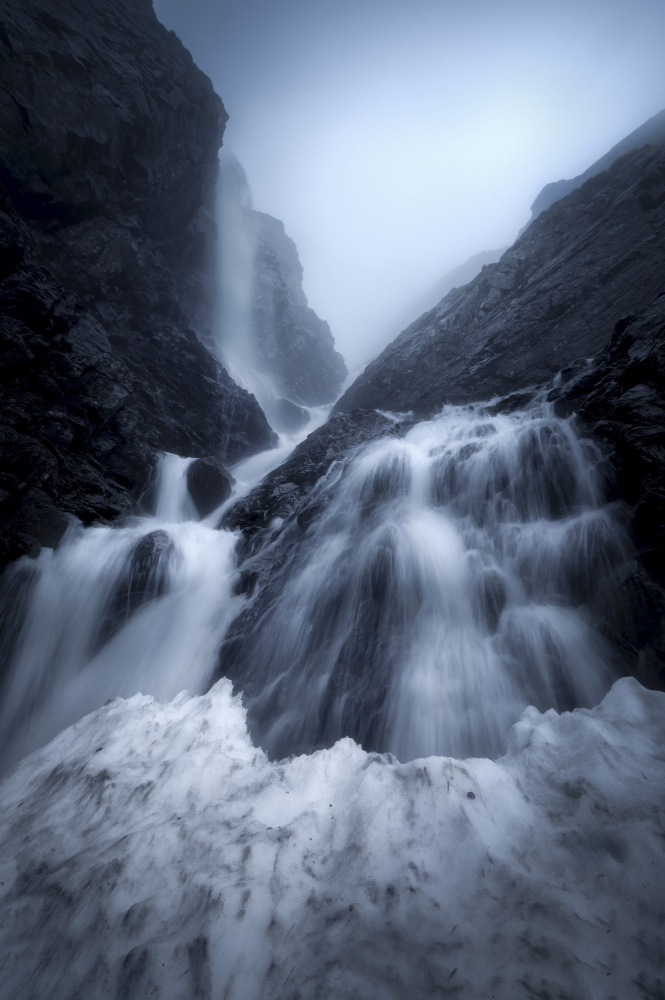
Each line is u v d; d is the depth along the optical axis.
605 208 21.58
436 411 17.38
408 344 26.05
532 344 16.84
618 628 4.83
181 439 16.16
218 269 32.91
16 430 8.89
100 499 9.93
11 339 9.67
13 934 2.36
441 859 2.53
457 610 6.10
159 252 22.83
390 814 2.91
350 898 2.38
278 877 2.54
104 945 2.21
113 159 19.09
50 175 17.14
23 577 7.56
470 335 21.47
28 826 3.15
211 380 20.27
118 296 19.66
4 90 15.40
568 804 2.73
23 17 16.55
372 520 8.66
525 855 2.48
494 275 23.20
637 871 2.23
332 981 2.00
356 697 5.34
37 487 8.52
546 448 7.53
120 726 4.21
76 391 11.13
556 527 6.47
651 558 5.00
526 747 3.36
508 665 5.15
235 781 3.44
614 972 1.88
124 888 2.50
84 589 8.03
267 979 2.03
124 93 19.39
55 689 7.25
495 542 6.92
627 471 6.05
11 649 7.20
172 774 3.48
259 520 10.90
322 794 3.30
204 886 2.43
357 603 6.80
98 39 19.92
